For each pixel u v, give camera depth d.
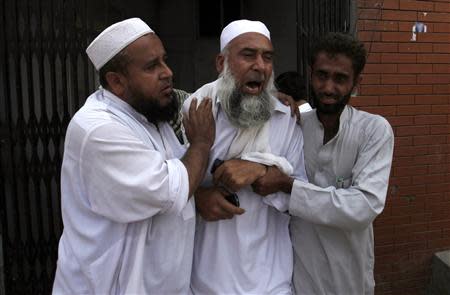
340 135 1.86
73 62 2.98
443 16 3.68
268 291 1.88
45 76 2.98
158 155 1.58
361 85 3.54
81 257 1.60
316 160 1.95
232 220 1.87
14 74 2.89
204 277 1.91
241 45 1.79
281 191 1.86
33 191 3.02
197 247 1.95
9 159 2.94
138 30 1.58
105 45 1.58
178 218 1.67
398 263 3.81
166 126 1.81
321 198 1.76
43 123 2.97
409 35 3.62
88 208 1.61
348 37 1.77
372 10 3.52
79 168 1.58
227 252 1.88
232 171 1.76
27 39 2.88
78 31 2.99
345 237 1.89
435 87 3.73
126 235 1.62
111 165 1.52
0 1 2.82
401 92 3.65
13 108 2.93
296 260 2.02
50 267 3.09
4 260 2.99
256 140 1.87
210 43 5.75
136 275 1.61
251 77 1.79
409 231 3.80
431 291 3.88
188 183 1.60
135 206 1.54
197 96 1.95
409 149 3.72
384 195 1.77
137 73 1.58
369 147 1.83
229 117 1.84
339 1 3.45
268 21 5.25
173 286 1.70
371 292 2.05
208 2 5.68
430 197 3.82
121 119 1.60
